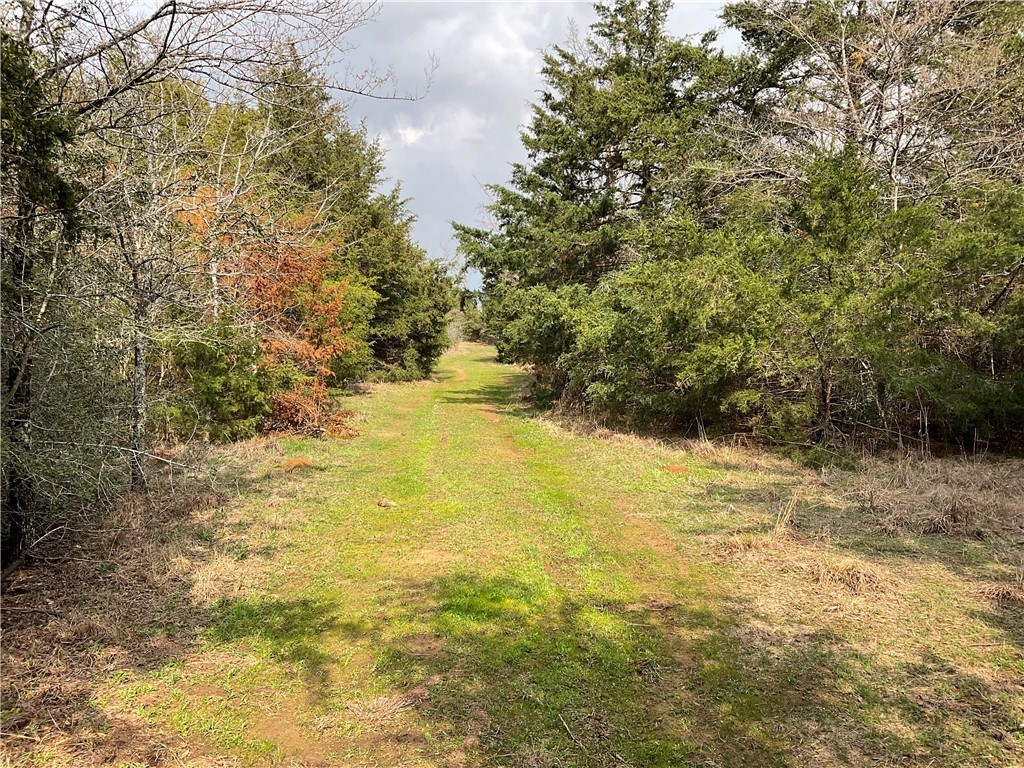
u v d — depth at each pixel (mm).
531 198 17781
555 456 10922
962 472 8297
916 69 13336
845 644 4297
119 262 6598
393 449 11430
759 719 3523
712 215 15008
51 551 5727
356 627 4629
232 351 10297
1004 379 9844
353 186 21391
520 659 4180
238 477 8883
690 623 4668
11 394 4449
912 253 9859
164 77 5098
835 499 7621
